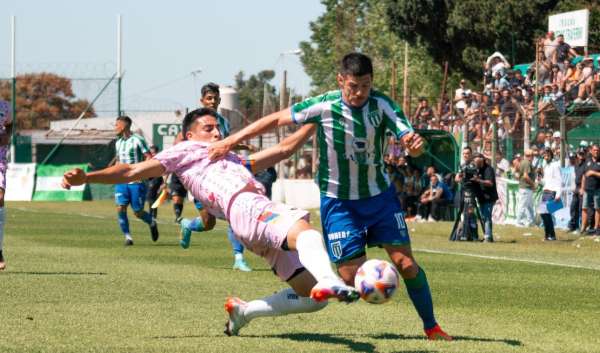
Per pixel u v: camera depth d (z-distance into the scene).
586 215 34.44
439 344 10.98
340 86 11.10
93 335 11.19
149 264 21.11
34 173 69.56
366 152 11.10
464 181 32.56
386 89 88.00
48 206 58.00
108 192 69.88
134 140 27.95
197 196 11.00
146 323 12.21
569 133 41.03
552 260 24.50
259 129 11.00
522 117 44.47
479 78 72.50
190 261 22.17
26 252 24.02
